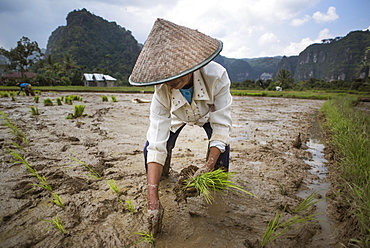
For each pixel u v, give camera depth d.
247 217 1.95
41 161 2.99
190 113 2.03
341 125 4.64
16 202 2.05
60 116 6.69
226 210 2.04
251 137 4.84
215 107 2.02
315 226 1.84
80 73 67.00
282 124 6.75
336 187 2.52
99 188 2.38
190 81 1.81
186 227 1.79
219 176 1.93
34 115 6.76
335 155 3.60
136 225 1.81
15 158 3.04
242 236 1.71
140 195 2.25
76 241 1.62
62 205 2.01
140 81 1.48
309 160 3.49
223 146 1.94
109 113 7.68
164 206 2.08
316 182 2.70
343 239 1.68
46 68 66.94
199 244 1.62
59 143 3.80
